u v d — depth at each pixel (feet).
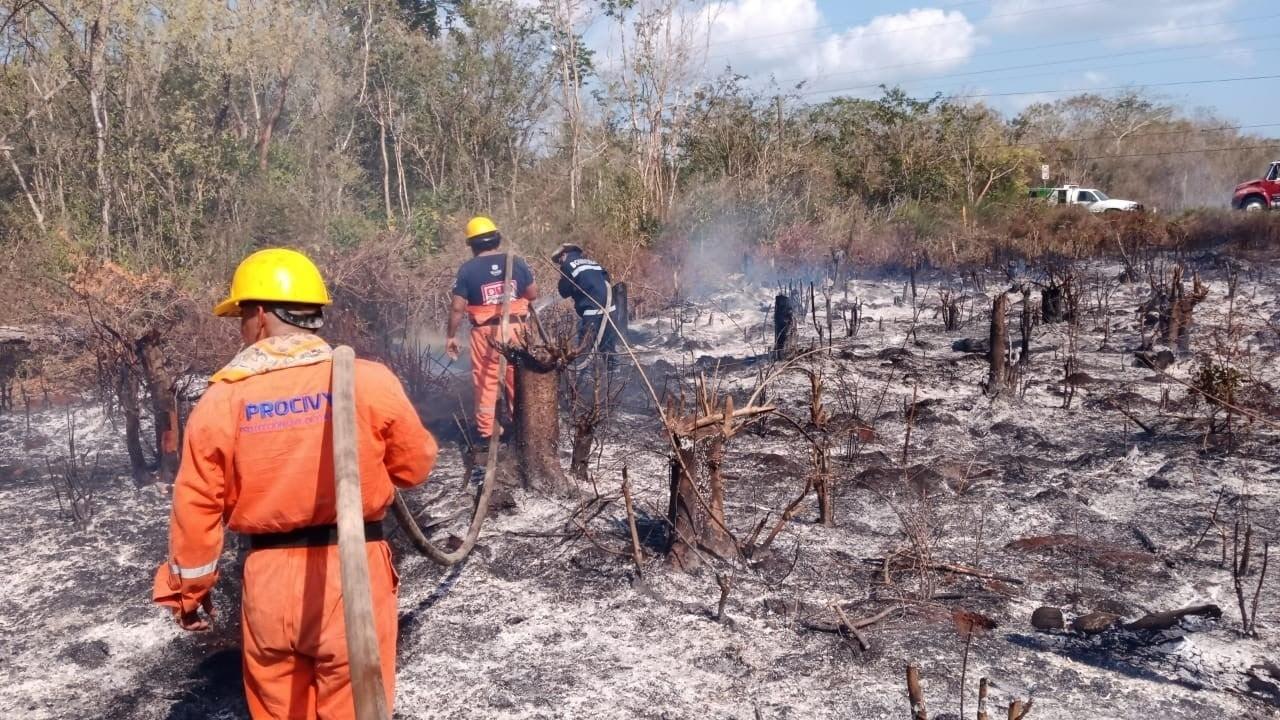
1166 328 31.55
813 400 19.61
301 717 8.51
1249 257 50.03
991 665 11.95
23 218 45.11
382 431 8.45
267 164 55.47
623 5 64.18
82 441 23.02
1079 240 57.98
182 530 8.13
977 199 80.64
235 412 8.16
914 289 42.73
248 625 8.39
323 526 8.30
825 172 66.69
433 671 11.98
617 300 32.99
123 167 45.47
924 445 21.74
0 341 29.22
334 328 25.98
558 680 11.69
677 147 64.54
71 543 16.67
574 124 67.82
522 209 61.93
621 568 14.82
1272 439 21.15
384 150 71.51
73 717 11.34
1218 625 13.05
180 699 11.68
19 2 44.80
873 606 13.53
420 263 39.70
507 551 15.65
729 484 18.95
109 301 29.96
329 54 67.41
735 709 11.03
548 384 17.98
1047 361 29.55
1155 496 18.24
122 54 48.80
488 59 74.28
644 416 24.35
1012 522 17.01
